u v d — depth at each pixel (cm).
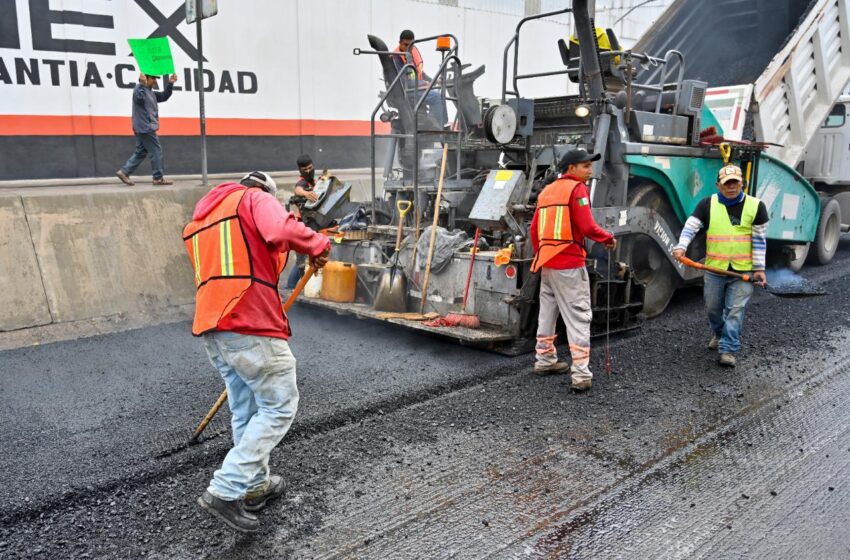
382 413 433
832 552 286
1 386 488
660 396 463
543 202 476
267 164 1133
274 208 286
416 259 602
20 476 349
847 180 963
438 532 300
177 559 280
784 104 840
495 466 361
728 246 516
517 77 669
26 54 888
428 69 1362
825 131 977
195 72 1035
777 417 429
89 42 936
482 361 534
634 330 633
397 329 631
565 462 366
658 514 315
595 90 577
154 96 815
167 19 998
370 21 1237
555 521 309
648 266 675
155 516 314
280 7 1111
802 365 527
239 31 1070
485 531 300
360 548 288
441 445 387
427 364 527
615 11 1714
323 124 1193
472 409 440
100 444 387
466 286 569
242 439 296
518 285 537
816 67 864
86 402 454
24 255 637
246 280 286
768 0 898
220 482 292
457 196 648
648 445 387
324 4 1166
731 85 891
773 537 297
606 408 442
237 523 294
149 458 369
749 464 365
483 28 1448
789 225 837
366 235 659
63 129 929
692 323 661
